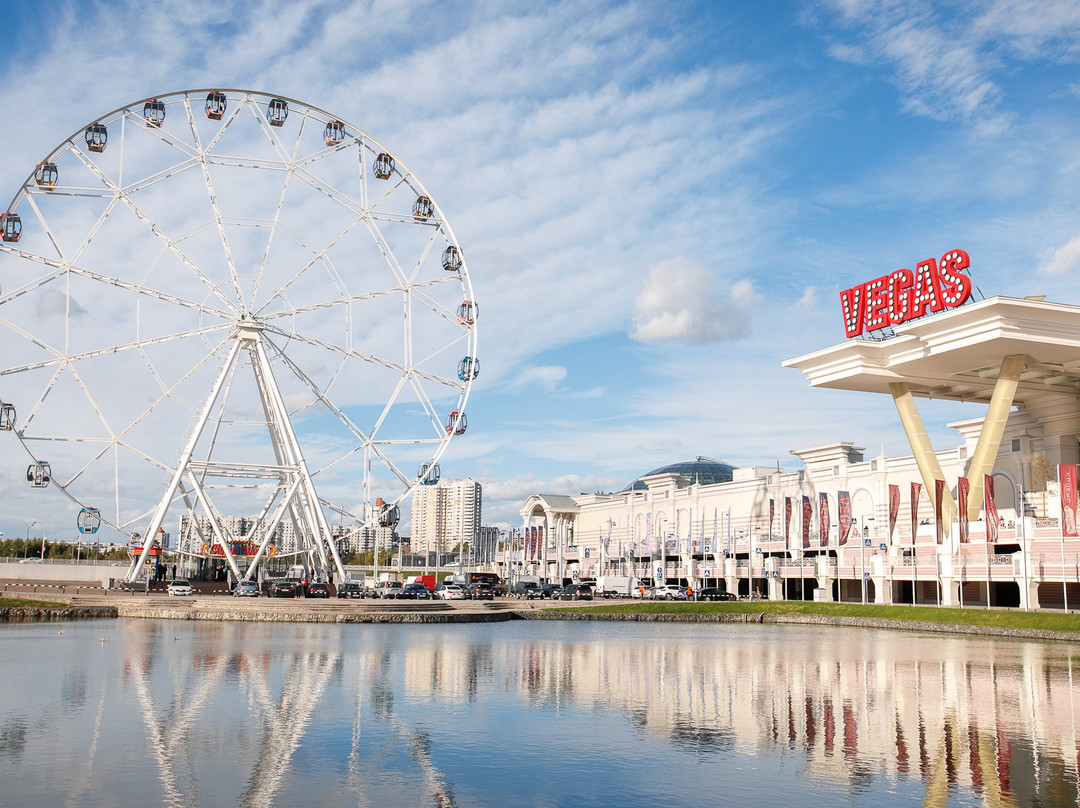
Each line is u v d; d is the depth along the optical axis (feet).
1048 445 356.59
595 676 144.97
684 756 86.38
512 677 141.69
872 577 375.25
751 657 180.55
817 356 348.18
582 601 420.36
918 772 80.74
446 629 256.73
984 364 319.47
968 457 390.42
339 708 108.88
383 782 74.90
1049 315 282.15
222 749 85.51
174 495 362.12
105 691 118.52
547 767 81.30
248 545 405.59
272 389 366.63
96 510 326.44
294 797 70.03
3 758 80.64
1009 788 75.41
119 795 69.36
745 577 471.62
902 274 313.73
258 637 209.26
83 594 346.54
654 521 588.50
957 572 332.39
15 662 150.71
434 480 359.66
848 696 125.59
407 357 355.77
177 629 231.91
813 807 69.56
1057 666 167.02
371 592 411.95
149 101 323.78
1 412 304.91
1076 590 330.75
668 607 343.05
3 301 303.89
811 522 442.91
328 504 382.22
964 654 191.83
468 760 83.51
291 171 341.62
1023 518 311.27
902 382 348.59
